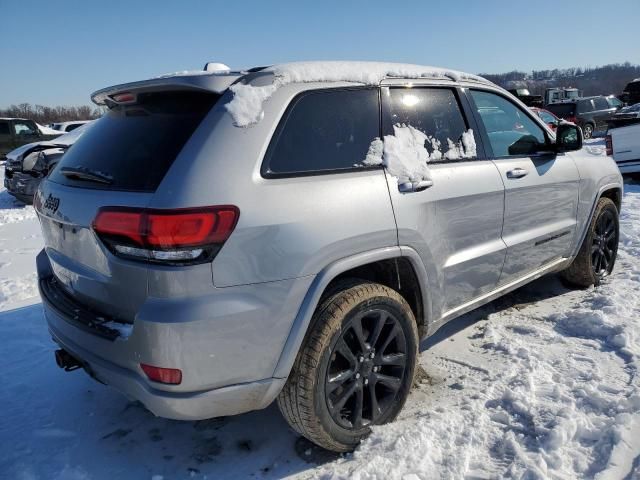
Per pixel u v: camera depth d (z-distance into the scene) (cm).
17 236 747
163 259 190
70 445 258
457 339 351
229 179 201
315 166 228
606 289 416
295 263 210
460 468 222
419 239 257
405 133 268
